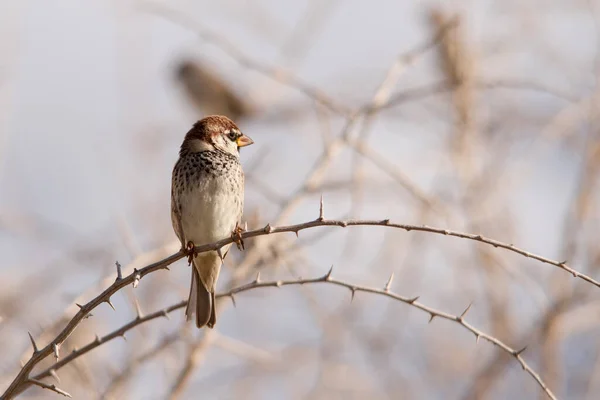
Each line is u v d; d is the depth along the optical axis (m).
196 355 9.70
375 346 11.60
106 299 7.25
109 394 9.30
